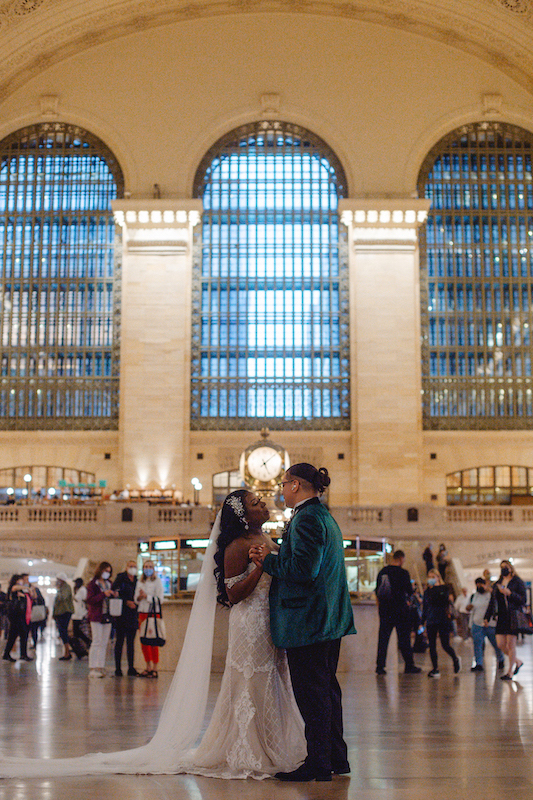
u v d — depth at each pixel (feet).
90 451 140.77
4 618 78.59
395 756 24.14
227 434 140.26
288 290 144.97
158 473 137.39
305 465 22.99
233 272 145.07
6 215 146.92
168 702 23.86
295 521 22.25
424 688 42.01
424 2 135.54
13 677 47.50
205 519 107.86
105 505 108.99
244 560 22.88
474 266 146.00
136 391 139.33
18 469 141.79
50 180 147.74
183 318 141.18
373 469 137.39
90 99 143.54
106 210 146.72
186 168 143.13
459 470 141.18
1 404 142.61
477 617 51.26
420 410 139.54
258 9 142.10
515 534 108.68
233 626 22.88
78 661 59.06
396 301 141.18
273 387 142.41
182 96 143.64
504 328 144.56
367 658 51.37
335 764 21.89
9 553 108.17
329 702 21.56
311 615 21.57
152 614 47.01
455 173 147.95
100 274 145.59
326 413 141.79
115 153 145.69
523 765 22.82
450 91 143.74
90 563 107.76
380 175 143.33
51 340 144.25
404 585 49.57
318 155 147.23
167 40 143.54
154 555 53.93
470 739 27.02
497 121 146.10
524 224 147.13
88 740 26.71
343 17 143.23
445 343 144.25
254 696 22.26
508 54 139.64
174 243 142.10
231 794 19.42
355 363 140.77
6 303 145.07
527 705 35.53
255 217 146.30
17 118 143.54
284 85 143.64
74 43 140.97
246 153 147.02
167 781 20.98
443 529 108.88
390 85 143.95
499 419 142.41
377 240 142.20
